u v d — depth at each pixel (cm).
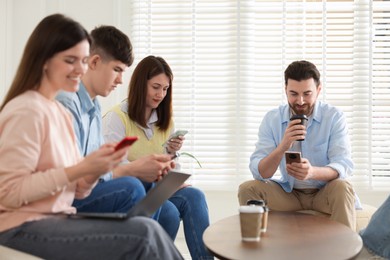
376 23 400
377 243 247
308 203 312
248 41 404
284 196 311
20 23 407
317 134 319
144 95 290
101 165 173
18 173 173
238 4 403
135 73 292
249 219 198
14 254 170
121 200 228
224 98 405
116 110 294
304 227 223
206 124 407
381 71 400
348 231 215
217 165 407
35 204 182
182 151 407
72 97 230
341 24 401
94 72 240
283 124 325
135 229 175
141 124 293
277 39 403
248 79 404
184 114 407
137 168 243
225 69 404
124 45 240
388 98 398
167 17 407
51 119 186
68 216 184
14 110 177
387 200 249
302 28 402
